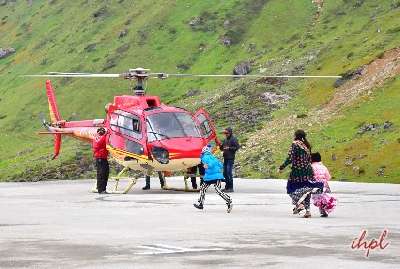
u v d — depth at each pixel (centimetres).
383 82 7525
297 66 11562
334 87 8656
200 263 1309
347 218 2152
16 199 3114
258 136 7500
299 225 1944
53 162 11331
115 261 1340
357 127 6494
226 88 12162
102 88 19338
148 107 3553
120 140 3534
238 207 2572
